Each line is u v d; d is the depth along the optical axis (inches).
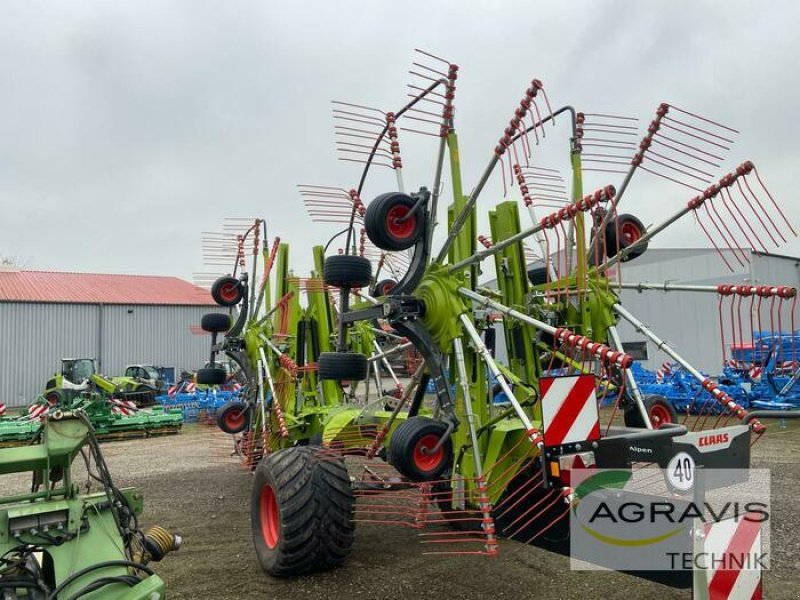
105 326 1118.4
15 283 1157.7
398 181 180.7
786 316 468.4
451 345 154.9
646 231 179.5
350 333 267.3
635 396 170.9
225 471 350.9
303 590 162.7
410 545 197.3
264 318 298.7
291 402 284.2
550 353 175.2
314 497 165.6
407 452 140.9
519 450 153.7
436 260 160.6
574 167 191.5
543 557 182.7
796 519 215.2
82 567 107.5
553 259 189.5
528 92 138.9
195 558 191.8
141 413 565.6
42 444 125.1
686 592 153.6
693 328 612.1
